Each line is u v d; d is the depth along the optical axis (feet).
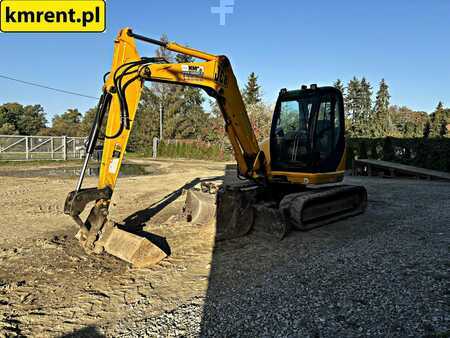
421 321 10.33
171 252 16.63
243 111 20.74
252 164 21.67
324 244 17.92
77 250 16.67
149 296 12.09
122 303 11.60
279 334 9.73
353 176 54.19
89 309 11.21
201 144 105.09
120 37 15.31
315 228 21.02
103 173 15.29
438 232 19.92
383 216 24.27
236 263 15.24
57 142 79.51
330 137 21.65
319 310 11.02
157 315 10.81
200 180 45.80
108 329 10.07
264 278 13.56
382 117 143.74
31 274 13.91
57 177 45.96
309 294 12.12
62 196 31.81
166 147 113.91
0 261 15.26
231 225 19.16
